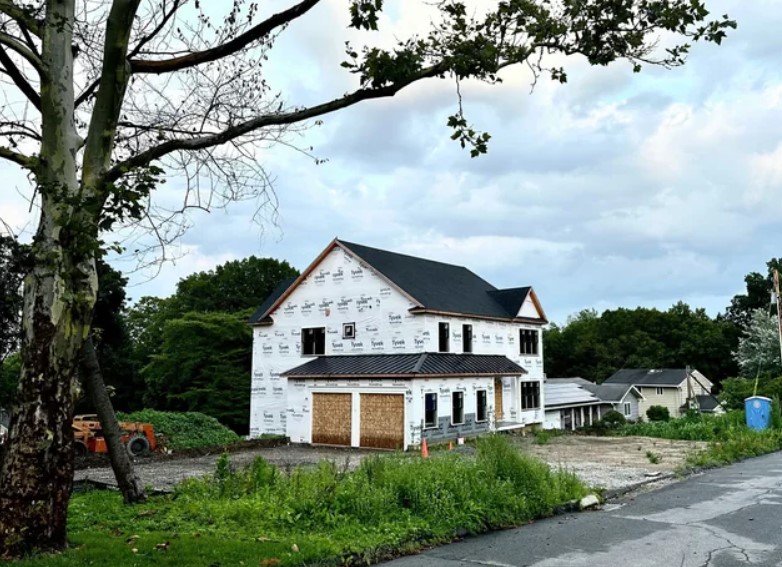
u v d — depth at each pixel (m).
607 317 79.19
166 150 8.42
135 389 51.22
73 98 7.88
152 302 59.97
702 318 77.94
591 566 7.46
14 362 22.30
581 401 43.72
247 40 8.42
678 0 8.17
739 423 25.02
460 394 28.78
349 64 8.19
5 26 8.80
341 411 27.91
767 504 11.30
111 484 14.93
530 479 11.02
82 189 7.45
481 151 8.52
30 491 7.09
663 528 9.48
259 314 34.78
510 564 7.66
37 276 7.37
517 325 35.53
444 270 35.88
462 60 8.12
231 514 9.52
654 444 23.61
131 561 6.97
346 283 31.05
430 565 7.67
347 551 7.75
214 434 29.12
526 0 8.26
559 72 8.90
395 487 9.99
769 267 71.12
